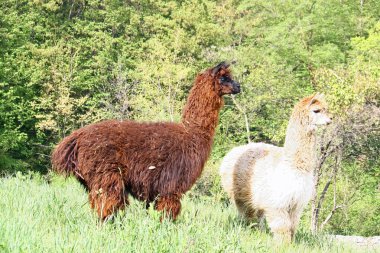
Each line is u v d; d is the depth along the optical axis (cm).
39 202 737
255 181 857
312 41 3962
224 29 4203
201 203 1021
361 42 3412
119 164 701
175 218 730
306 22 3847
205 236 567
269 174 838
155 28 4112
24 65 3478
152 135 723
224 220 891
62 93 3331
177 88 3275
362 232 2511
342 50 3978
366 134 2155
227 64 786
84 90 3759
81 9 4462
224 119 3097
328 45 3694
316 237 908
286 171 811
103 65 3728
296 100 3055
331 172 2358
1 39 3491
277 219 816
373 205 2523
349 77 2295
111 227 629
